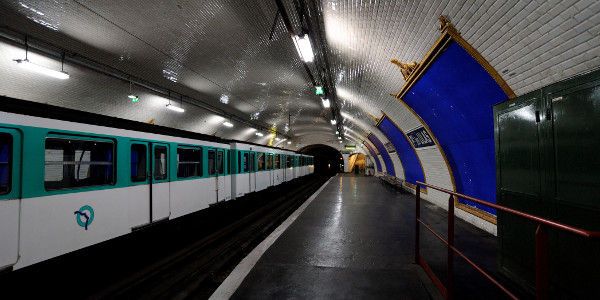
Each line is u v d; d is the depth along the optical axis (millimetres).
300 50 6785
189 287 4531
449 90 6426
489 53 4402
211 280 4875
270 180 19312
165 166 8172
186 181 9148
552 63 3613
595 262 2557
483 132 6543
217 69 10727
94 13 6695
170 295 4453
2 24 6887
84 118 5660
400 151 17078
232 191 13250
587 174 2637
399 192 15430
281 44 8883
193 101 15109
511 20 3627
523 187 3564
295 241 5898
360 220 8039
